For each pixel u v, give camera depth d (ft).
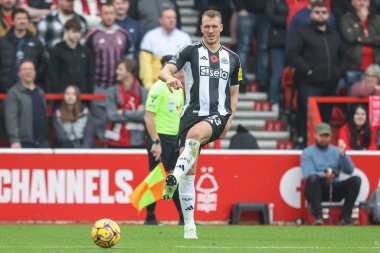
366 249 102.47
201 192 161.68
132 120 174.29
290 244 110.73
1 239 118.32
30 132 171.12
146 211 155.94
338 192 159.33
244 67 198.90
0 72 178.40
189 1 223.92
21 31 178.91
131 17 195.42
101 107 175.73
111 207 160.35
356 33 190.60
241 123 199.21
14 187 159.63
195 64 108.99
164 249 98.17
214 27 108.99
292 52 183.42
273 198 163.32
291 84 193.57
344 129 173.88
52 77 178.29
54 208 159.84
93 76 180.45
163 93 143.23
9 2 184.75
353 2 191.52
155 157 143.74
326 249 101.91
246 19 197.77
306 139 187.01
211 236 123.85
